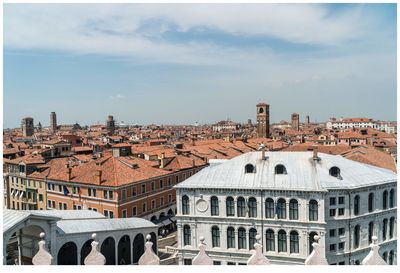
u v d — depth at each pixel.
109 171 73.00
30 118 197.25
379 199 50.56
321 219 47.00
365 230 49.47
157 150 104.31
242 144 129.50
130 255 49.38
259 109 194.75
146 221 53.12
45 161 90.88
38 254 29.28
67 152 120.06
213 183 52.19
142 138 195.12
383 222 51.06
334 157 54.47
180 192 53.56
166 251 60.19
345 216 48.16
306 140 152.62
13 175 88.50
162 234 72.31
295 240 48.44
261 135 195.00
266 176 50.88
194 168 91.44
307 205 47.66
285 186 48.69
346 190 47.97
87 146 137.12
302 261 47.62
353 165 52.84
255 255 28.36
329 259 47.56
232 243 51.34
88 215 51.56
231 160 55.78
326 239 47.28
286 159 53.19
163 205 80.25
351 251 48.09
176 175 84.75
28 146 127.00
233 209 51.19
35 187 83.06
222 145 124.75
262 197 49.59
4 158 98.00
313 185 47.75
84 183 72.56
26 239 39.31
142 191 74.50
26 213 36.00
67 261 42.28
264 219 49.44
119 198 68.81
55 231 39.31
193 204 52.78
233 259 50.75
